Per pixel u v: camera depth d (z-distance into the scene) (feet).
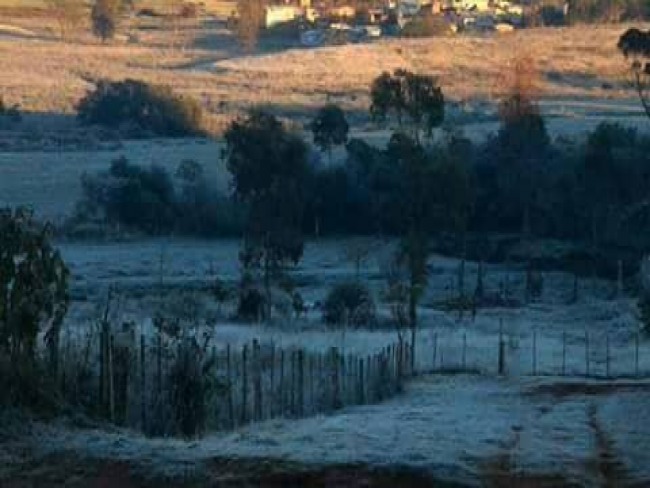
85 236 305.73
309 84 516.32
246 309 217.15
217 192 325.83
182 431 89.86
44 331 108.47
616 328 208.64
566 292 263.08
